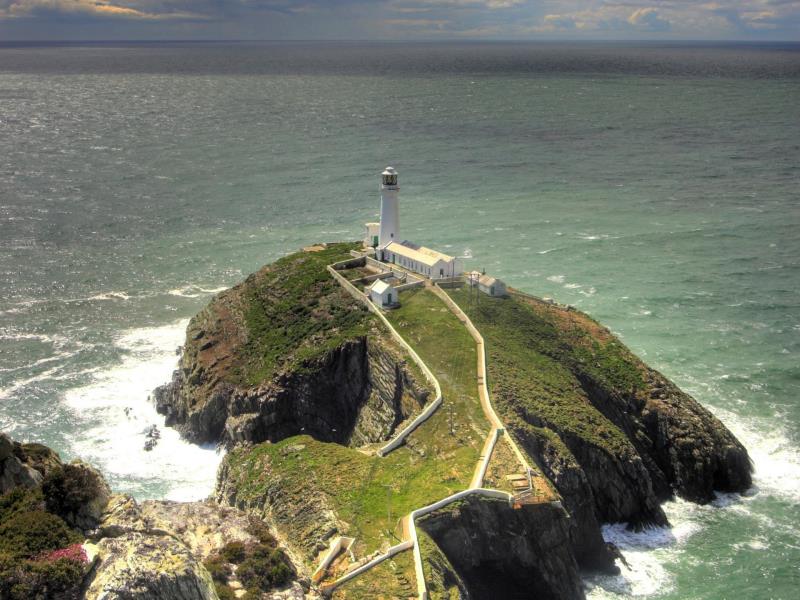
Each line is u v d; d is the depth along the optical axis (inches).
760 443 3570.4
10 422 3865.7
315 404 3700.8
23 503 1683.1
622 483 3115.2
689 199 7603.4
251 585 1834.4
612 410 3570.4
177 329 4916.3
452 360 3496.6
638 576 2800.2
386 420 3489.2
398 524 2466.8
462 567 2549.2
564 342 3878.0
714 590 2726.4
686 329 4714.6
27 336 4798.2
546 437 3024.1
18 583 1457.9
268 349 4020.7
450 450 2891.2
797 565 2837.1
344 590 2175.2
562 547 2645.2
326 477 2792.8
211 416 3841.0
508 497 2623.0
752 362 4301.2
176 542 1620.3
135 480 3481.8
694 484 3319.4
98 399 4109.3
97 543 1625.2
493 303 4077.3
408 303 4062.5
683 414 3499.0
